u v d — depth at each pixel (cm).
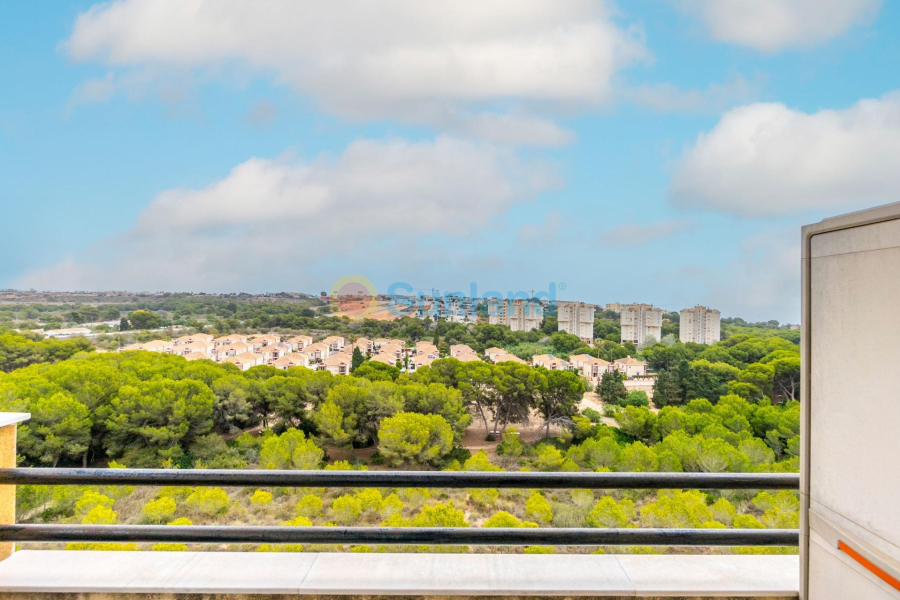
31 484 110
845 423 78
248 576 115
